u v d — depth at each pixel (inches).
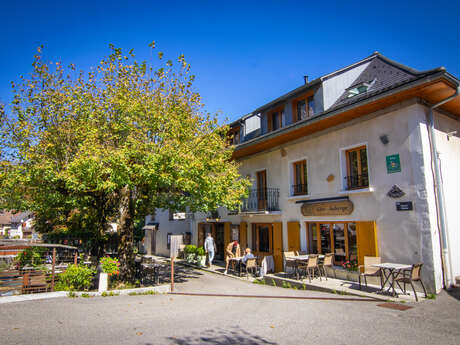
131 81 432.1
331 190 462.0
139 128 408.2
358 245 407.8
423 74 330.3
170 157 367.9
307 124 460.8
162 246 975.0
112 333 210.8
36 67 414.6
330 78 501.4
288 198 527.5
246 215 606.2
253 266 516.7
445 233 353.4
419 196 353.7
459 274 369.1
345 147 445.1
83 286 390.9
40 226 738.8
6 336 204.1
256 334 207.6
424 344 188.9
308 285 405.7
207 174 427.5
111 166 360.2
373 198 400.8
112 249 716.0
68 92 419.5
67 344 188.5
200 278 538.0
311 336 203.3
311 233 498.3
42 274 376.2
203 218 768.9
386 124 394.3
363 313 263.7
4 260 432.5
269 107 601.6
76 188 373.1
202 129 447.2
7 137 401.4
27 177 362.0
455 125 428.5
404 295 330.3
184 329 220.4
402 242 365.1
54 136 405.4
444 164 387.9
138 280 482.0
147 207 529.0
